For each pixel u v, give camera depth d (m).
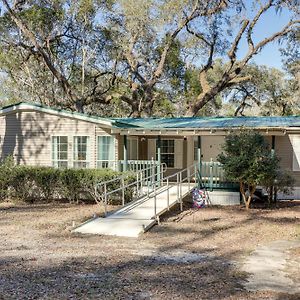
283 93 42.09
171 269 7.21
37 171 16.09
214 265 7.54
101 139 17.83
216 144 20.61
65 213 13.35
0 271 6.89
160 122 19.98
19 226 11.19
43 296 5.64
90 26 29.72
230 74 30.94
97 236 10.06
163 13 28.38
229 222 12.15
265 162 14.13
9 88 33.22
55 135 18.22
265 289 6.14
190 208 14.73
